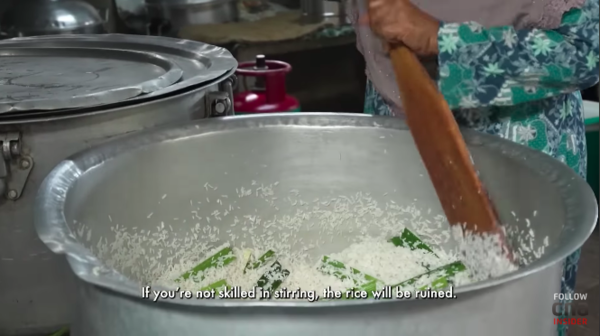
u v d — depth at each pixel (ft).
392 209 3.15
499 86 2.85
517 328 1.94
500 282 1.76
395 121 3.03
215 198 3.09
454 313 1.77
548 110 3.18
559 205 2.28
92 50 4.15
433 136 2.65
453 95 2.85
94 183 2.56
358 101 6.75
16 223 2.81
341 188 3.17
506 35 2.74
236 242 3.20
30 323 2.97
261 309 1.71
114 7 6.67
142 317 1.82
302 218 3.23
